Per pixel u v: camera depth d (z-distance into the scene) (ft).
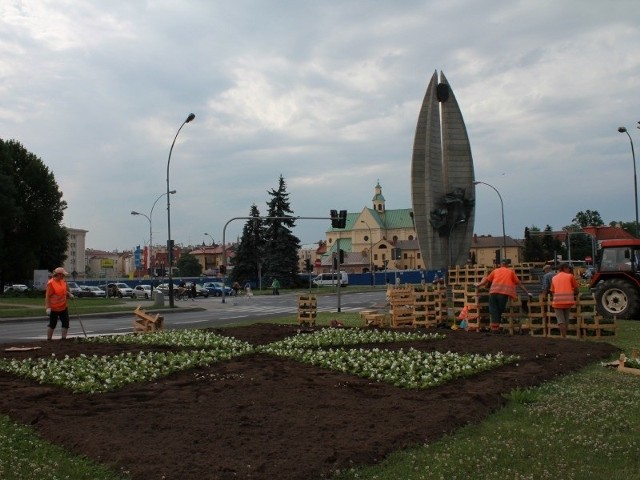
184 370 39.01
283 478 18.83
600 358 43.39
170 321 104.17
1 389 33.30
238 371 38.37
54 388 33.78
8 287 301.22
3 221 251.80
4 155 263.70
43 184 277.03
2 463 20.70
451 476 19.62
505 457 21.42
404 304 70.74
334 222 148.36
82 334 80.53
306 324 75.20
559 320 55.26
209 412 27.27
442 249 168.04
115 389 33.12
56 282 58.08
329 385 33.53
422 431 23.89
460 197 167.84
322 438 22.93
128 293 269.03
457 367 37.37
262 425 24.90
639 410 27.94
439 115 171.32
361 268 519.60
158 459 20.56
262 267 320.09
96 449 21.83
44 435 24.18
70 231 646.74
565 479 19.40
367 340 52.90
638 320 73.51
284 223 323.78
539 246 352.08
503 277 59.36
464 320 65.36
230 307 151.94
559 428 24.82
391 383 34.12
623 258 76.84
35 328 93.61
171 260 148.77
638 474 19.85
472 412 26.86
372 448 21.67
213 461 20.29
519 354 43.52
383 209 590.55
